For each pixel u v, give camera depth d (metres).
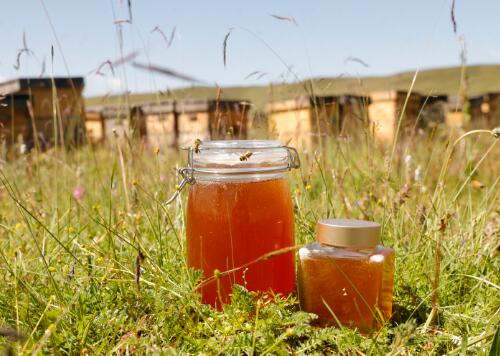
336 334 0.55
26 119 2.14
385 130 1.57
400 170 0.97
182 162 0.99
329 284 0.59
